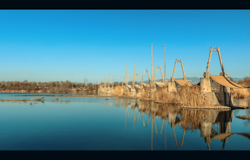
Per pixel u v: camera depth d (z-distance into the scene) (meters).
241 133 15.89
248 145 12.87
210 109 30.30
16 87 155.62
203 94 33.72
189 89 35.28
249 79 81.25
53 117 24.03
